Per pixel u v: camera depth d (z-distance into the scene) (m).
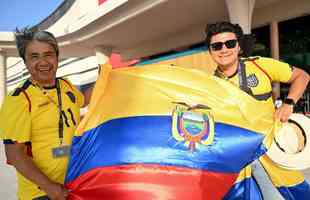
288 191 3.06
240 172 2.87
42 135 2.37
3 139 2.27
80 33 21.53
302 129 2.94
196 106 2.75
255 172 2.99
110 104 2.54
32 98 2.34
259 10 15.09
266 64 3.04
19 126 2.26
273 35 14.77
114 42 22.50
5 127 2.25
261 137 2.83
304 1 13.31
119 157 2.48
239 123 2.81
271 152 2.92
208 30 3.07
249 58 3.09
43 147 2.37
